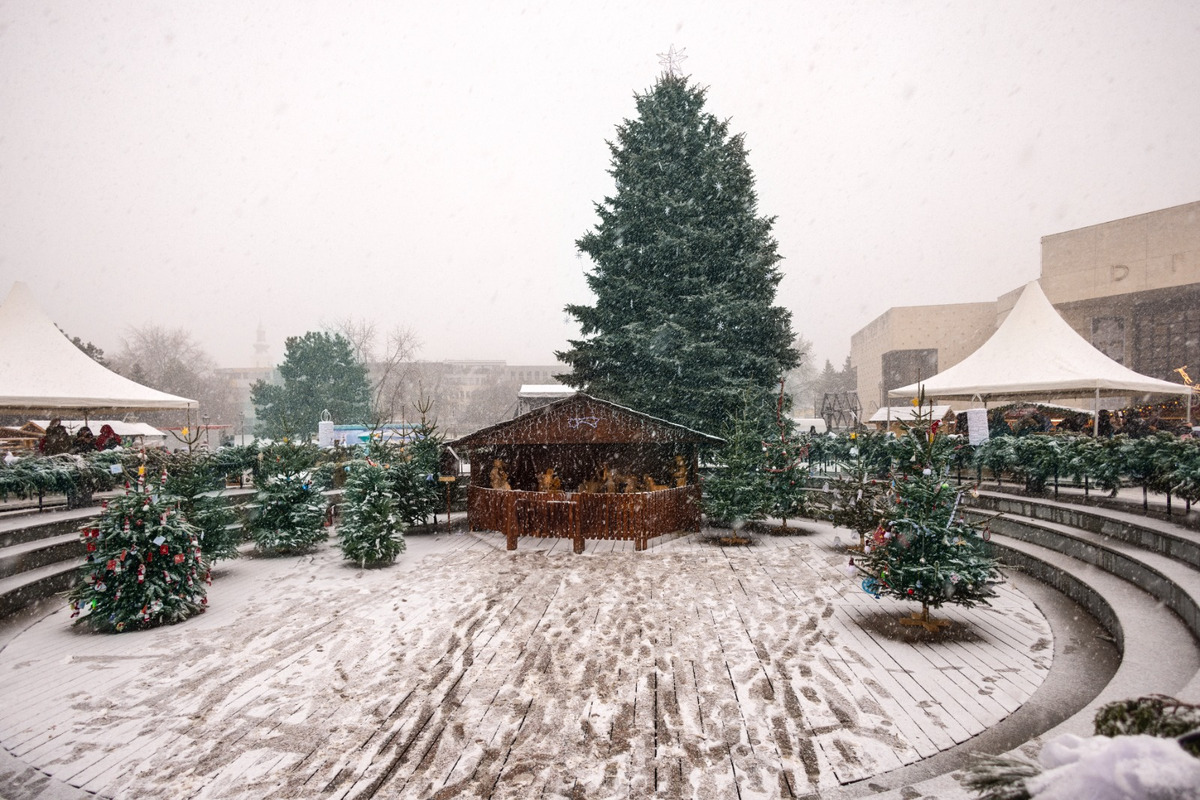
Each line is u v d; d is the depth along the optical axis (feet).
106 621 24.43
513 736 15.80
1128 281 145.38
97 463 44.01
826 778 13.76
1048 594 28.17
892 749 14.94
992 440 45.57
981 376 58.34
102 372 54.34
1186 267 137.59
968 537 23.39
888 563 23.80
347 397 147.84
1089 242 151.94
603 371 69.72
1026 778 7.30
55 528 35.09
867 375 227.20
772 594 29.22
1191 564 23.97
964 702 17.42
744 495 41.75
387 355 192.95
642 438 44.80
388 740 15.66
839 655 21.24
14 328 51.83
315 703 17.80
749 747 15.16
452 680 19.35
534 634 23.66
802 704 17.47
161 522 25.32
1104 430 52.95
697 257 66.44
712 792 13.29
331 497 53.06
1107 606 22.99
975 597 23.09
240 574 34.24
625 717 16.78
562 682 19.12
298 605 27.94
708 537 44.65
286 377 147.23
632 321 67.62
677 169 68.80
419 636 23.53
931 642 22.44
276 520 39.22
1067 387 51.62
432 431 51.75
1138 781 5.85
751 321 65.00
